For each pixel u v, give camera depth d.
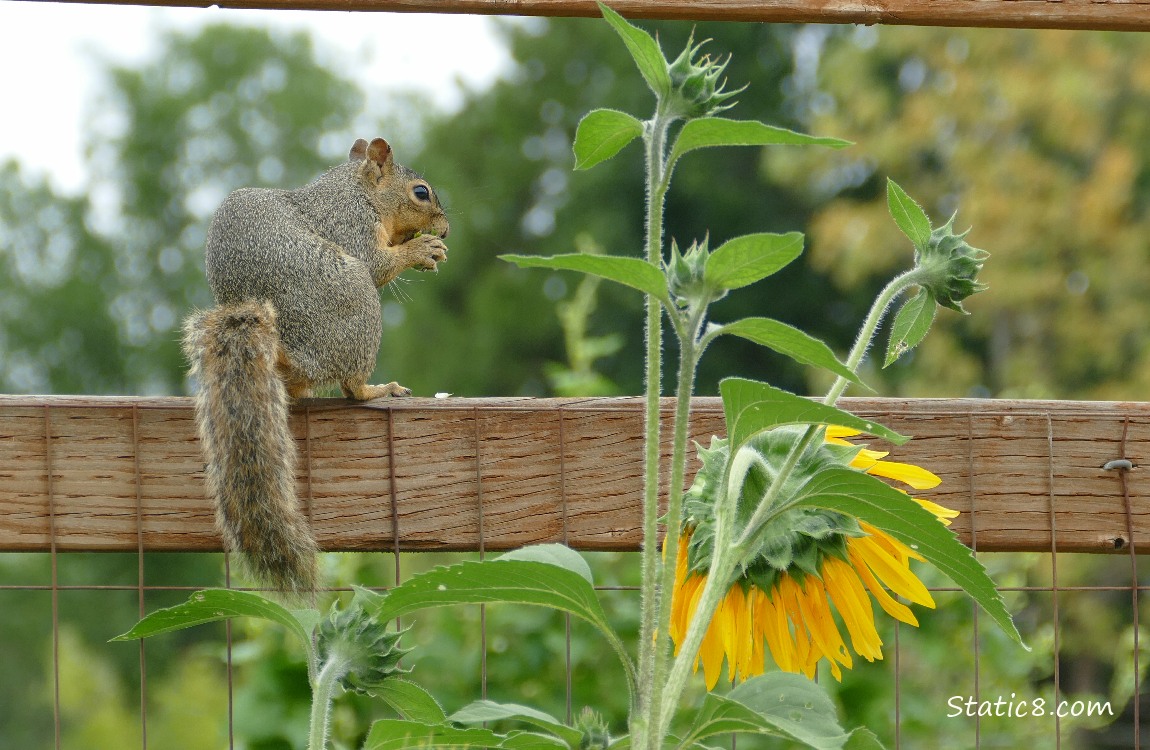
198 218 56.44
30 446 5.18
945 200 35.06
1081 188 31.19
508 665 8.60
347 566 8.83
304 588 5.23
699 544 3.93
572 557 3.65
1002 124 33.31
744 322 3.32
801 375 41.69
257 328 6.17
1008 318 32.94
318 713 3.83
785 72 48.66
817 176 37.06
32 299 51.22
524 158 50.41
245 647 8.40
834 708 3.62
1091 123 31.59
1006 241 31.28
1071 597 21.84
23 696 29.81
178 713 17.28
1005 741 9.42
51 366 50.41
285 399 5.82
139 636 3.92
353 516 5.27
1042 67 32.31
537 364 45.56
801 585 3.93
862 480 3.53
